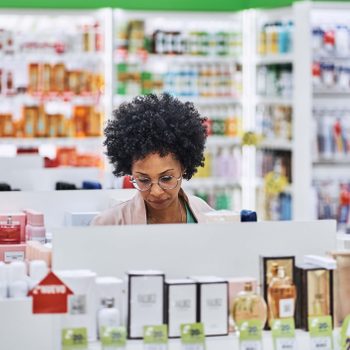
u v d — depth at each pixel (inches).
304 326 172.7
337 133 524.4
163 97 219.3
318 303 173.3
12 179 400.8
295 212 519.8
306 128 511.2
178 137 211.0
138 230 179.8
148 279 164.1
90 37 555.8
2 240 265.4
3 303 181.6
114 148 216.7
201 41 579.5
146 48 572.4
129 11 557.6
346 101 547.5
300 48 510.0
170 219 218.2
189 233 183.0
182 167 217.5
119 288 165.5
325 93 543.5
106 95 556.4
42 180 404.5
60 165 560.1
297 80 513.3
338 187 530.3
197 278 171.3
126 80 565.0
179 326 164.7
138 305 163.5
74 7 545.0
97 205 329.4
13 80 549.6
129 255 179.3
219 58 580.1
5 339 181.9
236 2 572.4
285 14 538.3
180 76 578.9
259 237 187.6
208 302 166.4
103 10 552.4
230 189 595.8
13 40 550.9
